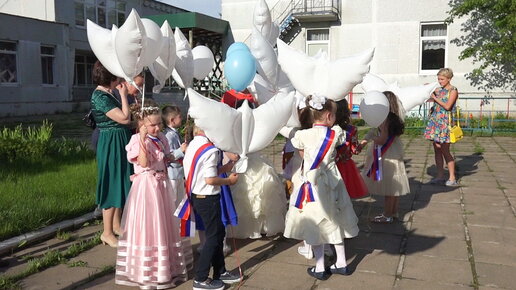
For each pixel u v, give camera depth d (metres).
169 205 3.68
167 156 3.75
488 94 15.23
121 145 4.38
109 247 4.49
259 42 4.27
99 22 25.36
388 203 5.06
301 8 16.95
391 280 3.65
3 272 3.88
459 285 3.53
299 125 4.41
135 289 3.57
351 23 16.50
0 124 16.66
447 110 6.67
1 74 19.42
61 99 22.25
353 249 4.35
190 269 3.95
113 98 4.34
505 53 13.35
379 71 16.33
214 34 18.67
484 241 4.48
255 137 3.50
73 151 9.13
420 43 15.88
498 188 6.60
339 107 4.12
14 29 19.67
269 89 4.50
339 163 4.26
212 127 3.19
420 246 4.39
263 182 4.51
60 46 22.05
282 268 3.94
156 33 3.92
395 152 4.95
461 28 15.25
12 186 6.27
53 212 5.11
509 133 12.46
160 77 4.41
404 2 15.76
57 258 4.12
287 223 3.79
